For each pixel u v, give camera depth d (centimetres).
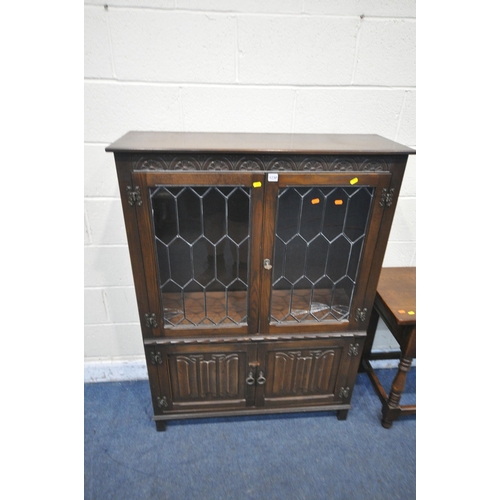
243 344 105
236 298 108
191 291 104
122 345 143
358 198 90
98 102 102
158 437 121
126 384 146
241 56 100
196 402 117
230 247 94
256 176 81
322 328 105
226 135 102
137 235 86
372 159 83
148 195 81
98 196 114
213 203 88
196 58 99
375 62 104
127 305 134
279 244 95
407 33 100
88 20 92
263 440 120
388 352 151
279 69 103
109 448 117
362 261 95
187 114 106
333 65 103
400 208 128
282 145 86
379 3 96
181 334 102
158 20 94
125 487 105
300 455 115
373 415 131
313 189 88
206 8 93
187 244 93
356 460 114
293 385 116
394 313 108
